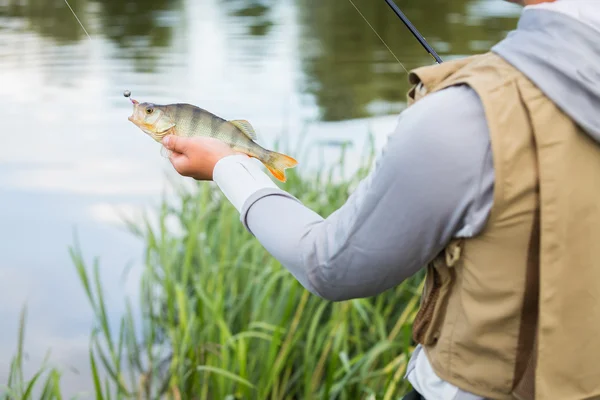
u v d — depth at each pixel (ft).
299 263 4.19
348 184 14.87
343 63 32.86
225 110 24.79
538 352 3.72
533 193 3.63
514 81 3.65
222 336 10.60
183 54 34.24
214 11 48.42
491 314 3.84
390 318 12.64
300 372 11.12
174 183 17.13
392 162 3.74
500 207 3.64
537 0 3.85
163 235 13.65
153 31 40.40
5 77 29.37
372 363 11.49
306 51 35.42
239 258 12.39
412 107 3.81
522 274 3.73
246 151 5.12
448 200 3.68
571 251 3.64
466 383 4.01
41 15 45.27
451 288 4.03
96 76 29.58
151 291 13.12
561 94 3.60
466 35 37.55
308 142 21.30
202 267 12.87
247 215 4.45
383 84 29.19
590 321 3.72
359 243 3.92
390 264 3.89
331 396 10.58
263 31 40.98
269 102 26.05
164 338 12.93
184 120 5.00
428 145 3.65
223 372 9.72
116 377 11.05
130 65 31.71
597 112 3.62
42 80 29.04
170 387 10.99
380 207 3.81
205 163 4.68
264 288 11.66
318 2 52.85
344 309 10.80
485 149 3.62
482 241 3.77
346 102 26.32
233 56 34.01
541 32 3.73
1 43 36.17
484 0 49.21
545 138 3.57
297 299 11.96
